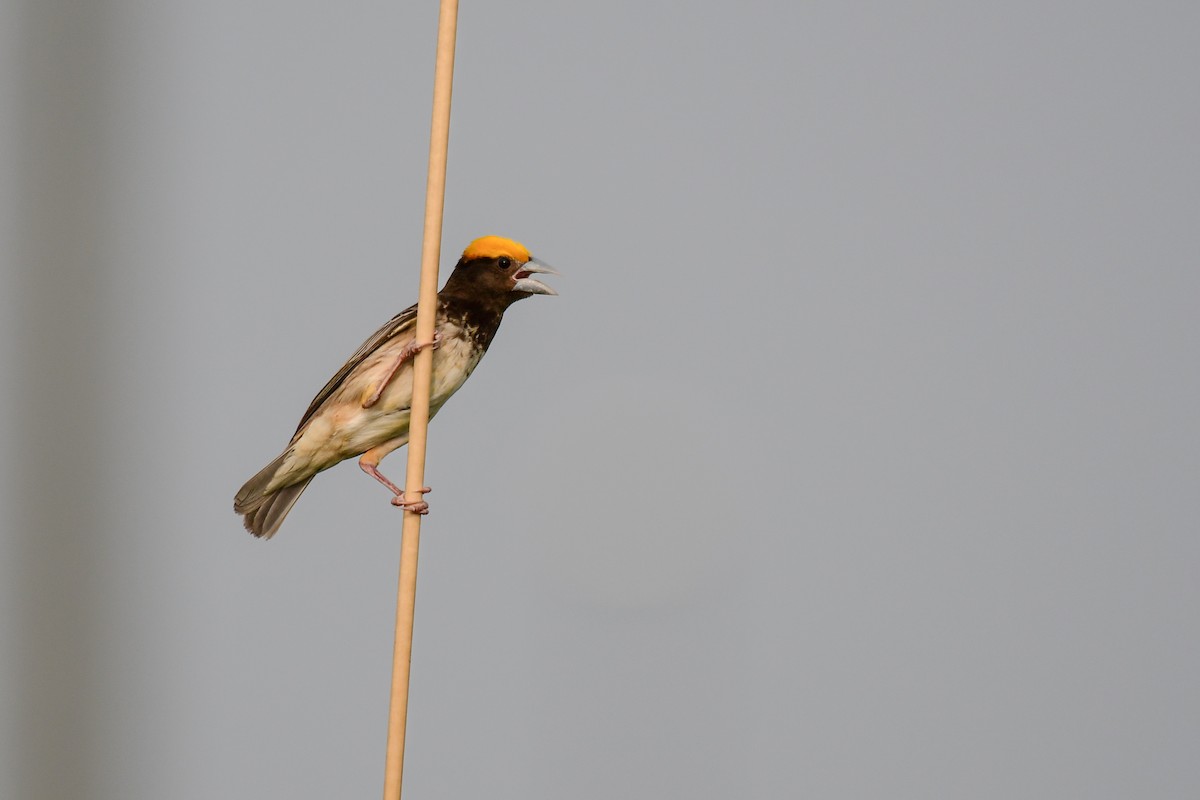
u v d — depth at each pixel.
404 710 4.06
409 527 4.08
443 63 4.05
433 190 4.07
